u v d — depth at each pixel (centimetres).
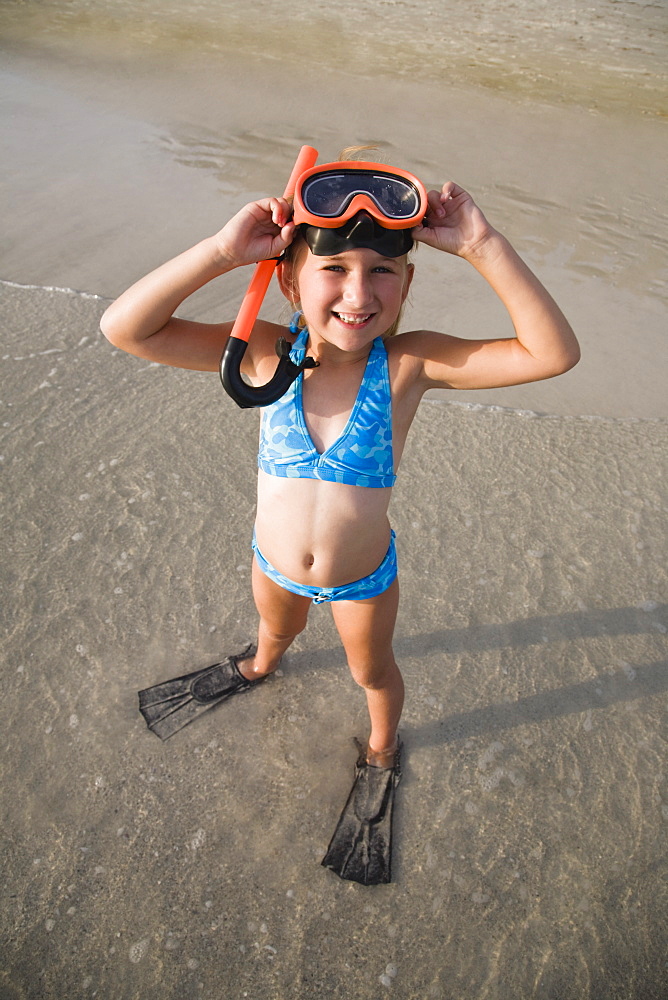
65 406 362
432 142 620
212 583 291
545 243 503
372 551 185
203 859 219
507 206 540
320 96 697
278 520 184
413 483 334
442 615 283
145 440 347
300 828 227
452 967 200
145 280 170
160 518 312
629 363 407
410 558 302
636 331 430
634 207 545
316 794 234
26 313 422
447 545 308
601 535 313
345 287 153
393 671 215
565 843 224
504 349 174
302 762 242
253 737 247
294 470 177
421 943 204
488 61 779
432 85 724
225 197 541
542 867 219
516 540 310
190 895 212
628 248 501
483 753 245
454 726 252
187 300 430
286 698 258
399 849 223
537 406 380
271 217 162
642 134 644
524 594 291
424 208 151
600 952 203
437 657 271
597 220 529
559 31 866
